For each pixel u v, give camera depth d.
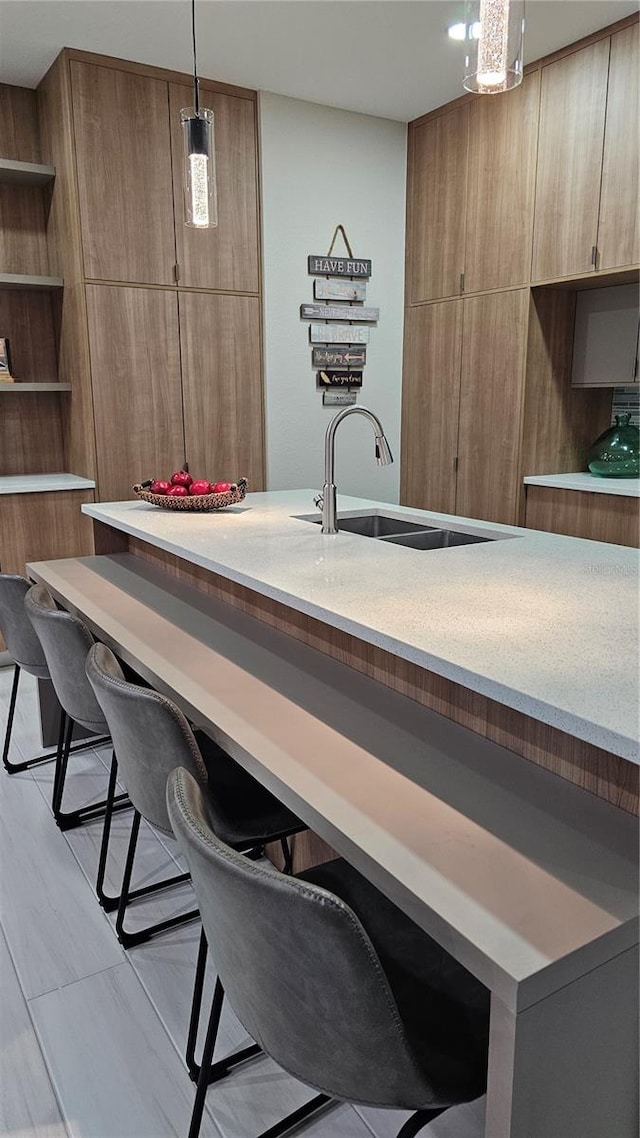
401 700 1.66
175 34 3.48
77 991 1.82
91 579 2.76
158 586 2.66
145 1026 1.72
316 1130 1.49
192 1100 1.54
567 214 3.72
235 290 4.22
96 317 3.84
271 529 2.55
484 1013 1.11
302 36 3.51
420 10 3.27
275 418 4.47
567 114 3.66
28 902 2.13
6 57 3.69
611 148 3.48
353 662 1.85
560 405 4.22
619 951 0.96
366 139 4.50
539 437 4.18
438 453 4.70
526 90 3.86
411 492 4.97
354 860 1.13
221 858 0.94
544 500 4.08
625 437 4.01
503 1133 0.94
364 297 4.66
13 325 4.25
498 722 1.45
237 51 3.66
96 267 3.81
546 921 0.97
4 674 3.92
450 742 1.46
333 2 3.19
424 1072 0.98
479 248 4.24
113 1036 1.69
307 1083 1.03
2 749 3.05
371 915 1.32
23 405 4.32
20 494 3.81
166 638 2.08
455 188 4.35
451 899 1.00
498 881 1.04
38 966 1.89
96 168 3.74
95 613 2.32
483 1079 1.02
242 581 1.91
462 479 4.54
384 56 3.73
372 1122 1.50
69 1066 1.62
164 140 3.91
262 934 0.92
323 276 4.50
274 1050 1.04
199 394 4.20
